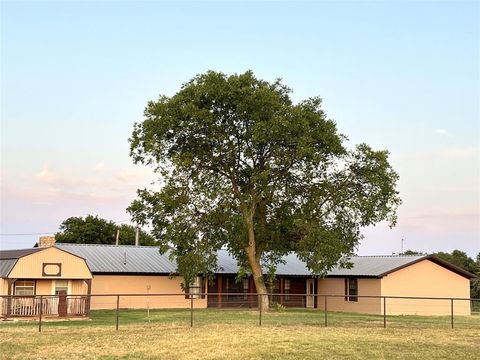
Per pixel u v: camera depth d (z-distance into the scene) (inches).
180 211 1582.2
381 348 843.4
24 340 890.7
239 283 1951.3
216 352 795.4
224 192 1592.0
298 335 962.1
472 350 840.9
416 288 1779.0
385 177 1631.4
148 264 1840.6
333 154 1637.6
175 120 1558.8
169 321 1237.1
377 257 1973.4
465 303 1838.1
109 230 2925.7
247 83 1569.9
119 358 751.7
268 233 1686.8
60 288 1413.6
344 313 1699.1
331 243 1546.5
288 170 1640.0
